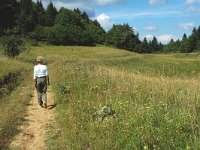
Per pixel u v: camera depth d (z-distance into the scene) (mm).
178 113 10570
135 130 9578
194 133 9055
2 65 31719
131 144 9125
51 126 12359
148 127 9562
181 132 9336
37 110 15164
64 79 21953
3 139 10727
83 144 9969
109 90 14930
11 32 130875
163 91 13805
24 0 149375
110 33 186250
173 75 19062
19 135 11438
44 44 132625
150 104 11859
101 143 9625
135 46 190250
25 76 29844
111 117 11383
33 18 147375
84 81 18672
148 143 8977
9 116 12984
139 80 16750
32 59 64250
